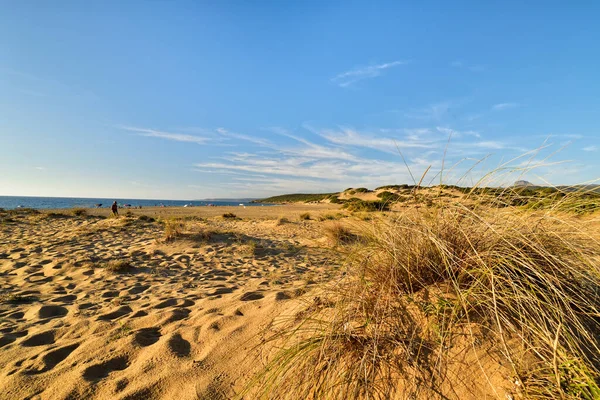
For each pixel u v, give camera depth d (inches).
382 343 67.8
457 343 63.6
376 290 79.4
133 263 261.1
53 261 255.6
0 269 237.5
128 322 128.3
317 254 306.8
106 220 516.7
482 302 64.9
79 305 159.9
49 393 79.3
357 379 61.7
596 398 47.1
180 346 100.9
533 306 58.4
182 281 215.6
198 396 75.0
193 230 393.1
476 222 80.1
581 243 76.5
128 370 88.8
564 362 51.3
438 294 70.4
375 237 88.4
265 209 1352.1
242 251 310.5
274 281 207.9
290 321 96.7
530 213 78.1
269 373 76.4
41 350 105.2
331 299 88.9
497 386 55.4
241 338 100.1
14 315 145.9
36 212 622.2
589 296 68.7
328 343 68.1
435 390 58.9
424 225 78.9
